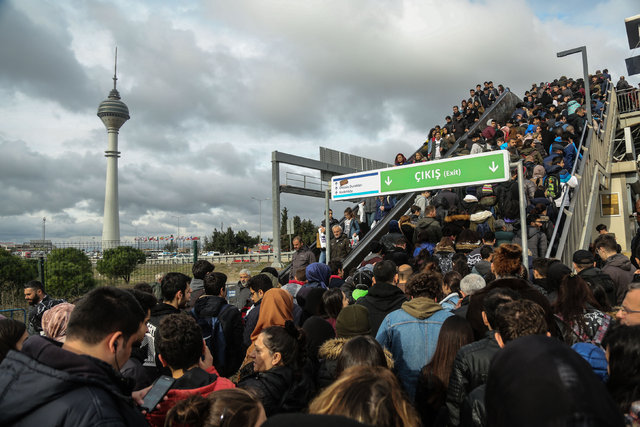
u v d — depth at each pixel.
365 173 7.62
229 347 3.98
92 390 1.37
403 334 3.17
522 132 13.31
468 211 7.87
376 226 10.91
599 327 2.78
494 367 0.72
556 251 7.53
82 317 1.56
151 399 1.88
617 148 19.05
